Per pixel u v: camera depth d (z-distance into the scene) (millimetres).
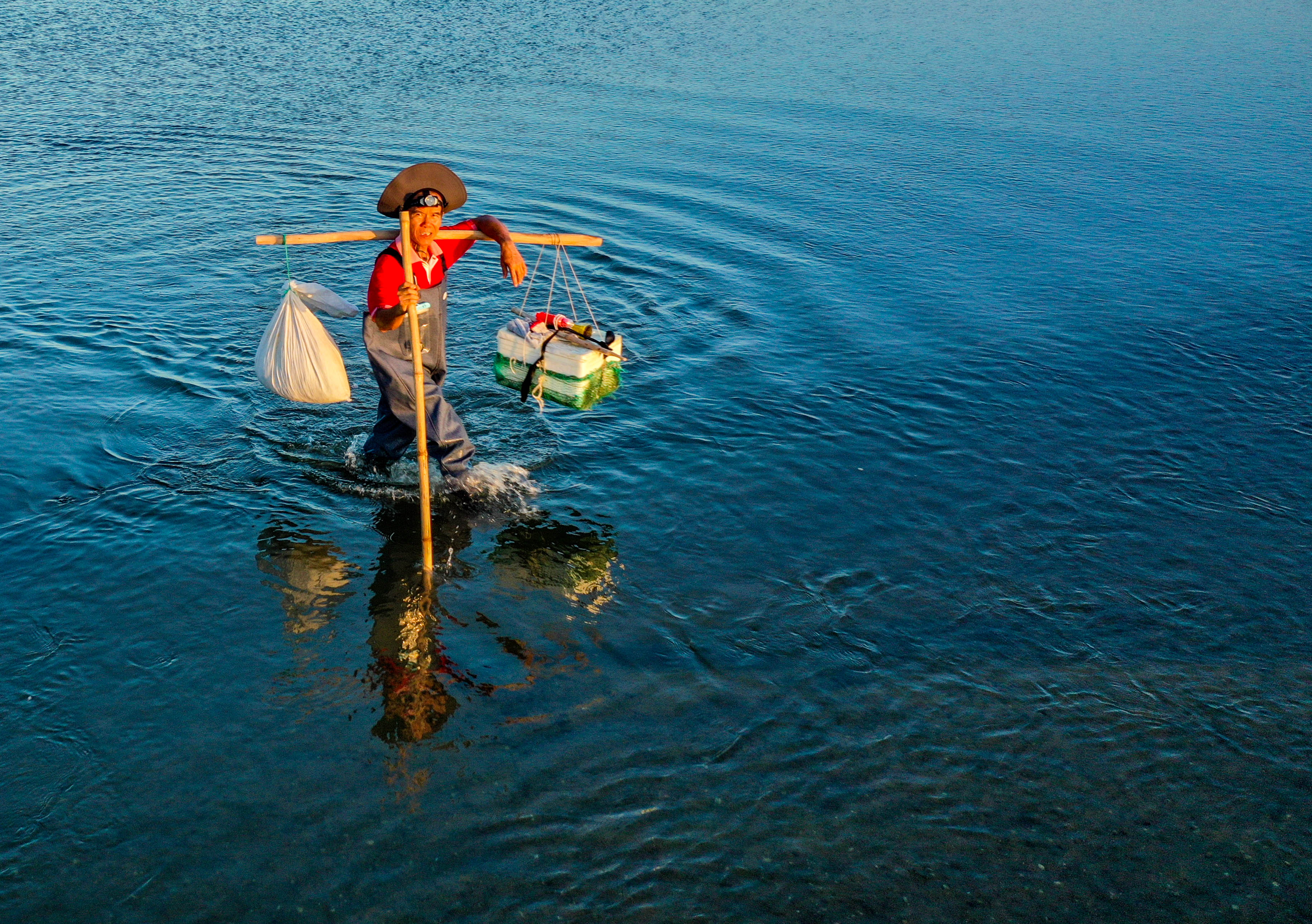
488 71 15023
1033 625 4734
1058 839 3652
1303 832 3713
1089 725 4172
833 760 3949
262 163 11078
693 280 8766
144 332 7254
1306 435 6523
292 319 5473
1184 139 13336
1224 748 4078
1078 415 6715
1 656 4246
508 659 4398
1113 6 22484
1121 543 5367
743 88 14930
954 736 4086
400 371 5332
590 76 15047
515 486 5676
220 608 4605
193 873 3375
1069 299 8625
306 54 15391
